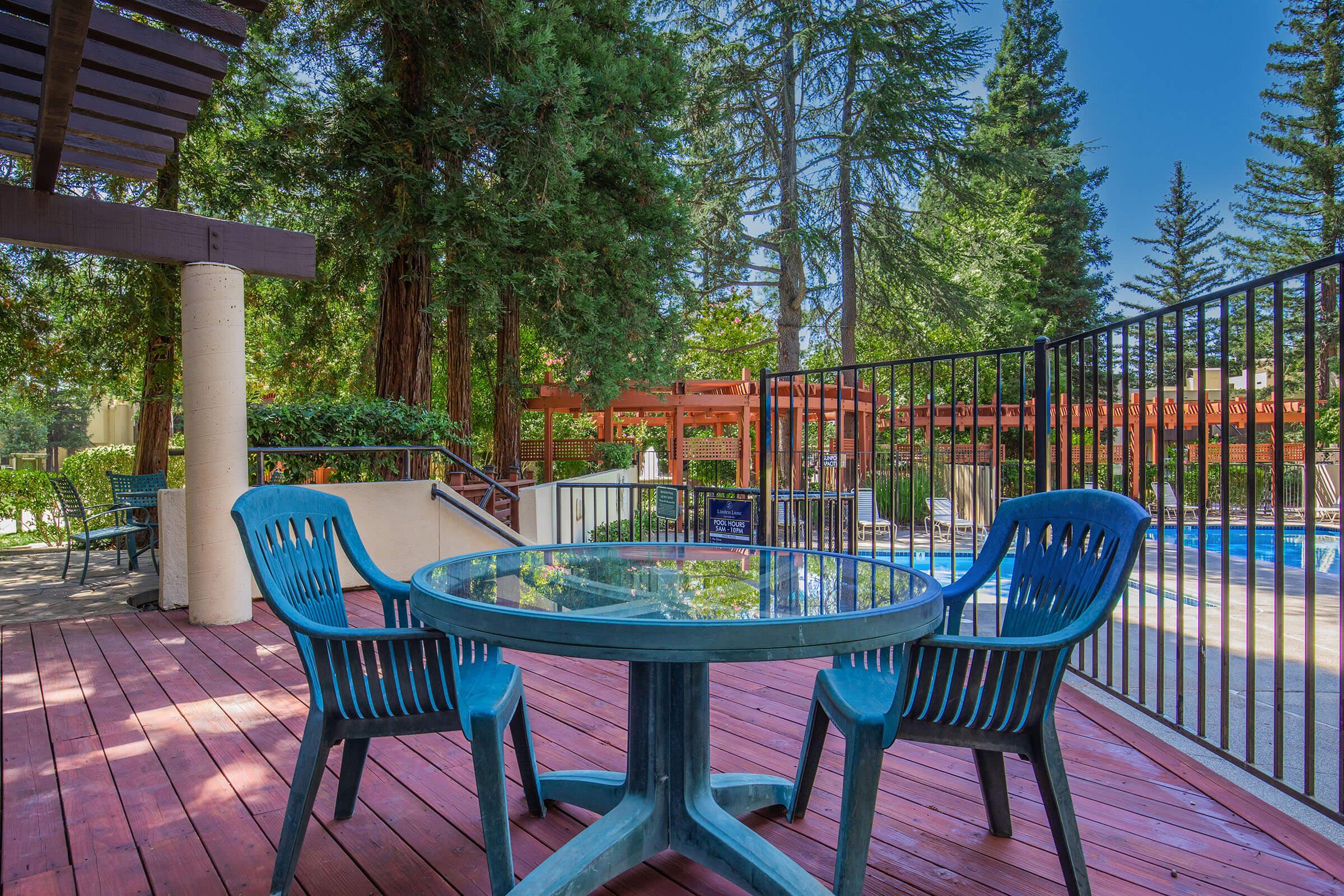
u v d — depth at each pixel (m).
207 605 4.23
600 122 7.48
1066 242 24.56
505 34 7.11
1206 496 2.30
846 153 13.55
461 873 1.75
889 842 1.87
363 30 7.41
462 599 1.56
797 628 1.36
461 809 2.06
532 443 14.15
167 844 1.88
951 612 1.97
